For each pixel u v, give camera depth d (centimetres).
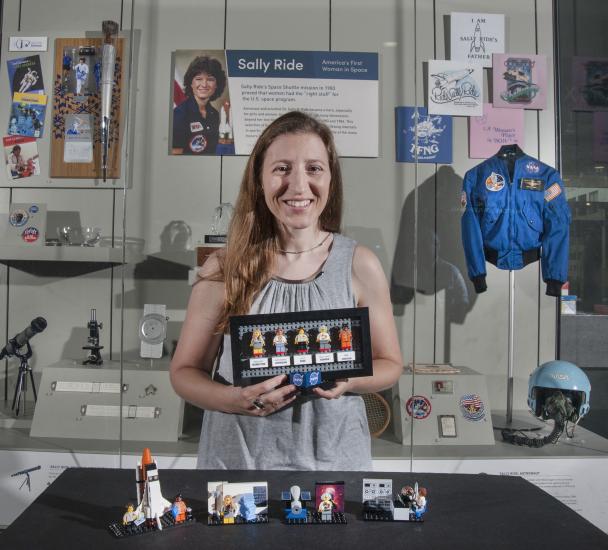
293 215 100
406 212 178
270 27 179
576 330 181
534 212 181
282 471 95
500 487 89
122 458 161
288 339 94
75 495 84
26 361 174
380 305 107
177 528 75
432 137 178
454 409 169
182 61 178
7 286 177
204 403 97
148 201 178
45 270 177
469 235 179
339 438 103
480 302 181
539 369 172
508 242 181
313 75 178
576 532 73
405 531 73
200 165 179
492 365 182
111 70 171
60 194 177
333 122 178
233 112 179
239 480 91
